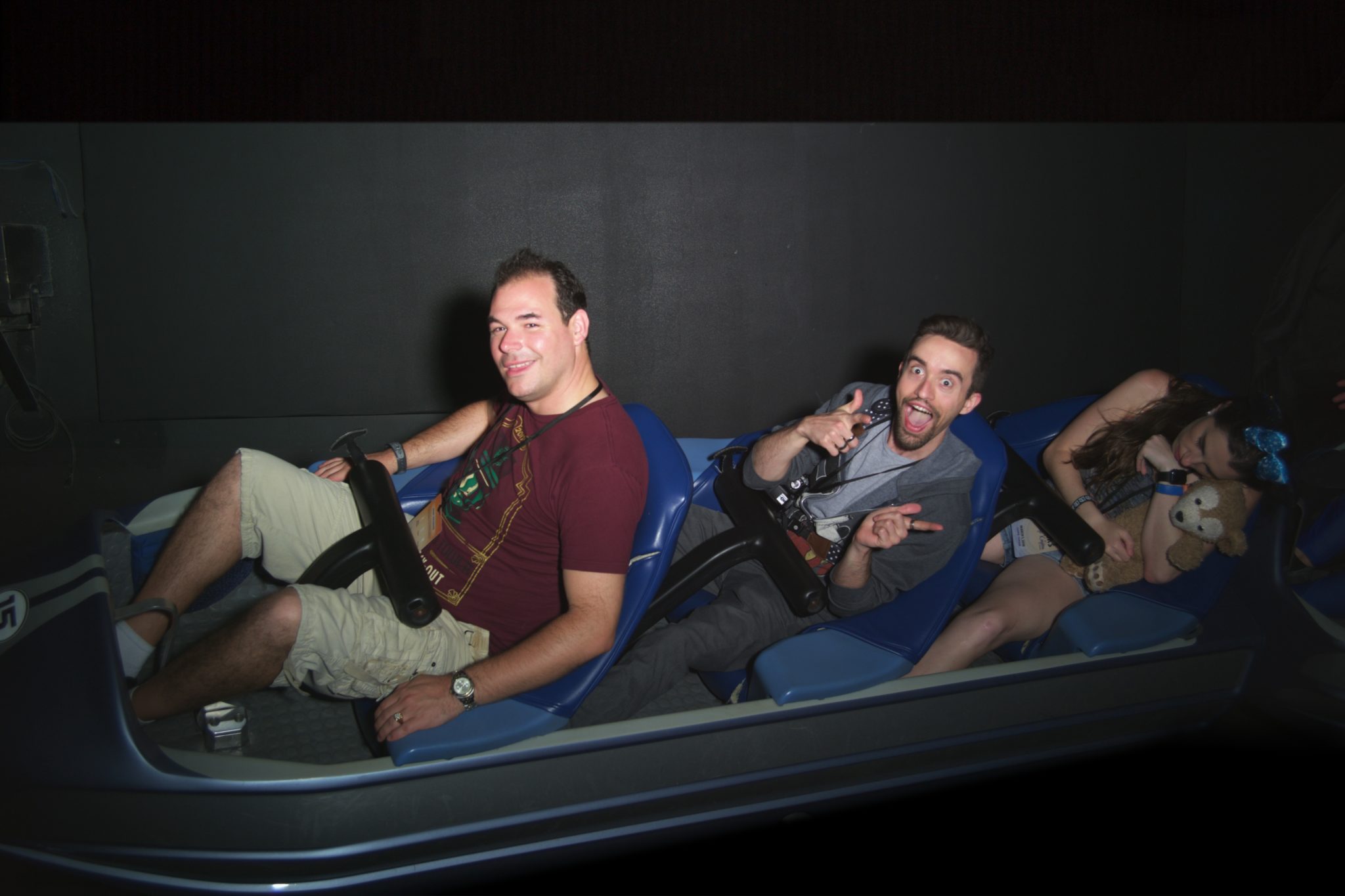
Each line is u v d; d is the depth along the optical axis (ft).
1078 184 14.96
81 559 5.47
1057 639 6.39
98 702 4.73
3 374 11.85
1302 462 8.43
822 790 5.94
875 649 5.82
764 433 7.00
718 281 13.88
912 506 5.66
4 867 5.21
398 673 5.13
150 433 12.79
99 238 12.29
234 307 12.77
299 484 5.78
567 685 5.05
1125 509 6.94
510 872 5.40
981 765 6.33
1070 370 15.67
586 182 13.24
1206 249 15.67
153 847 4.76
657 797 5.35
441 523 5.73
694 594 6.63
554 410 5.35
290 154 12.48
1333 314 11.44
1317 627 7.00
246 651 4.77
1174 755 7.13
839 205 14.10
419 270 13.07
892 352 14.83
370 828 4.80
